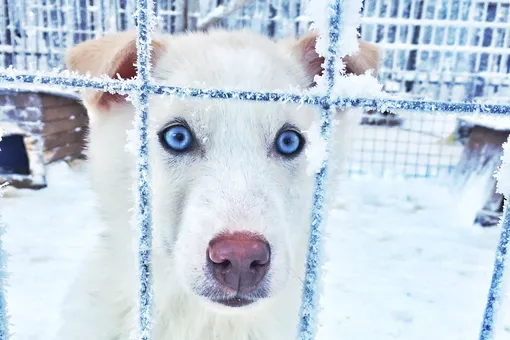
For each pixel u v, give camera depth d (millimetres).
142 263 231
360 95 224
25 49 1409
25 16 1390
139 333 236
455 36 1395
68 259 769
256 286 307
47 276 711
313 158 225
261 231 306
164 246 355
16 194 1066
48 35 1409
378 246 889
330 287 726
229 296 308
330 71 222
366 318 649
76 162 1263
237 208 311
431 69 1450
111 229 393
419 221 1027
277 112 356
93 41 399
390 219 1033
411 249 881
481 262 836
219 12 1201
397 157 1478
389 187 1259
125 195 382
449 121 1540
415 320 650
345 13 220
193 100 347
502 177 224
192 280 312
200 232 312
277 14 1343
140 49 222
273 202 329
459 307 686
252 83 365
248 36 442
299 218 377
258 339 389
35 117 1099
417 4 1487
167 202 354
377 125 1593
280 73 384
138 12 218
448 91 1423
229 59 379
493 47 1367
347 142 429
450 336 618
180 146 356
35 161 1105
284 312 393
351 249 872
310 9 229
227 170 335
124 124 391
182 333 379
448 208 1112
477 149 1159
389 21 1347
